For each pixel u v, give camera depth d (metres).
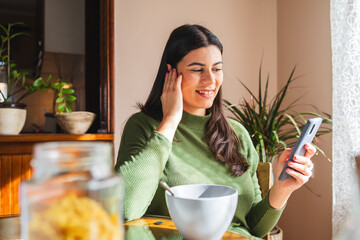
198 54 0.98
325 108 2.31
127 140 1.06
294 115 2.60
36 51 2.21
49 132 2.20
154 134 0.85
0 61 1.96
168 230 0.72
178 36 1.01
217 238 0.60
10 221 0.78
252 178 1.14
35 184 0.33
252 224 1.02
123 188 0.78
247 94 2.80
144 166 0.80
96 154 0.35
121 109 2.43
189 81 1.00
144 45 2.51
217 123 1.08
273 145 2.07
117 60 2.43
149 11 2.53
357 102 1.86
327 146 2.25
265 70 2.87
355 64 1.87
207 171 1.04
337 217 1.93
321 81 2.35
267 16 2.89
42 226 0.33
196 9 2.67
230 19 2.79
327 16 2.30
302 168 0.81
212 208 0.56
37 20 2.22
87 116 1.94
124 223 0.78
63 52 2.23
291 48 2.69
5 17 2.15
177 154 1.04
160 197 0.98
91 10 2.29
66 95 1.96
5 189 1.73
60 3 2.23
